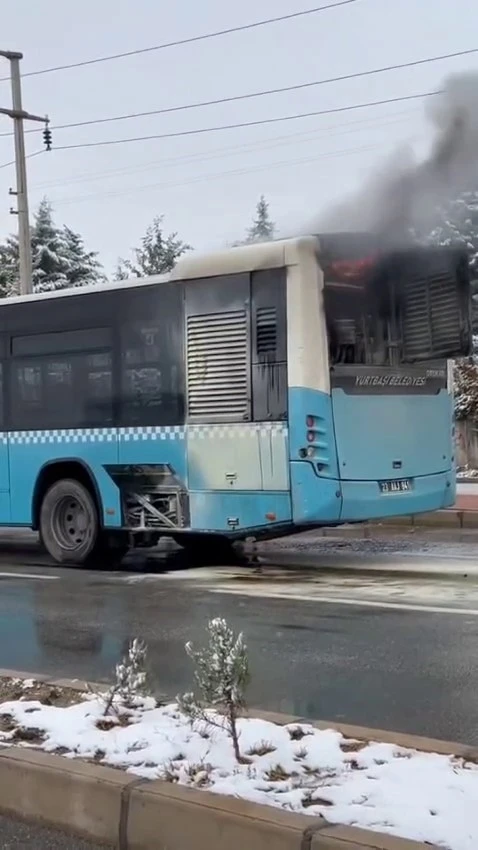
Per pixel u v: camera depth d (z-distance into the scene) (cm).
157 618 891
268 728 504
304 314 1037
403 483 1099
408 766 450
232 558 1301
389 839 369
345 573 1131
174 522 1145
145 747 482
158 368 1155
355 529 1559
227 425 1095
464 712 587
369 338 1072
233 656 477
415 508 1112
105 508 1208
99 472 1213
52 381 1262
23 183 2178
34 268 4141
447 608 894
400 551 1309
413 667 693
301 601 949
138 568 1237
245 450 1081
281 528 1072
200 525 1122
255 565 1229
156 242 3606
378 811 397
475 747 496
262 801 411
